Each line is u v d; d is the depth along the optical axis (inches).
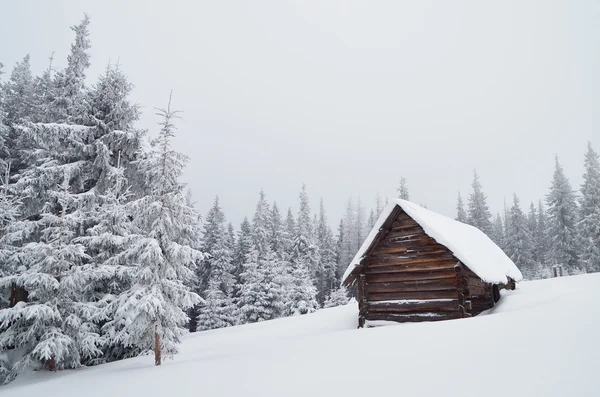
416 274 618.2
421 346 289.7
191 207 546.9
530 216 3021.7
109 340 607.8
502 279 619.2
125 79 781.3
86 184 754.8
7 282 540.1
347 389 215.2
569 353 218.5
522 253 2295.8
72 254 553.3
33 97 1015.0
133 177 762.8
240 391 242.5
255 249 1884.8
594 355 208.8
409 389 200.1
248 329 922.1
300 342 406.9
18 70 1103.6
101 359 624.4
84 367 570.6
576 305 351.3
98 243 634.2
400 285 629.6
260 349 425.4
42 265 539.5
